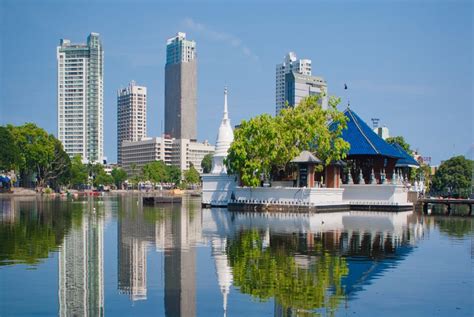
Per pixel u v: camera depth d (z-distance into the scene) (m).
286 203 82.50
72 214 77.00
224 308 21.59
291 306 21.83
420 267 30.34
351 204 89.06
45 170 191.25
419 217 73.00
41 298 23.36
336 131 87.44
